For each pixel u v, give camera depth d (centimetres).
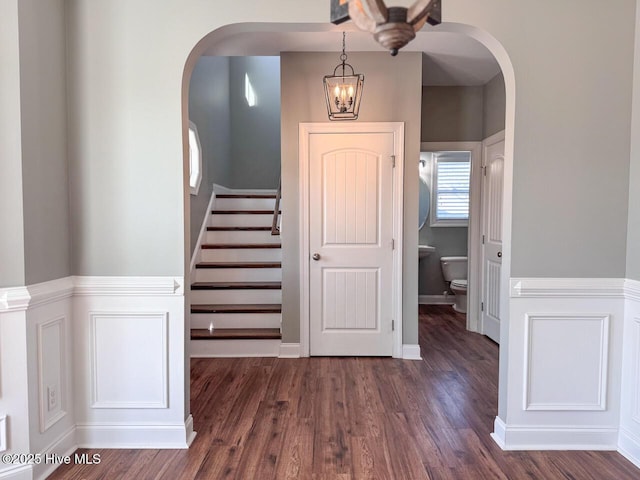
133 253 214
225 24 210
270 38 311
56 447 200
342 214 346
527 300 216
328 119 341
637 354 207
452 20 209
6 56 176
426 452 212
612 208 214
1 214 177
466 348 380
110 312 215
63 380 207
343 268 349
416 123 341
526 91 212
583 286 214
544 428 218
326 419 245
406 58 337
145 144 212
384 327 352
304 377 308
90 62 211
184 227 216
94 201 213
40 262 190
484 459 207
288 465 200
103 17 209
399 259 346
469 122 421
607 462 206
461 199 567
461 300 521
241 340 352
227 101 562
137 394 217
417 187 345
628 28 211
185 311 219
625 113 212
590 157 213
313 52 338
